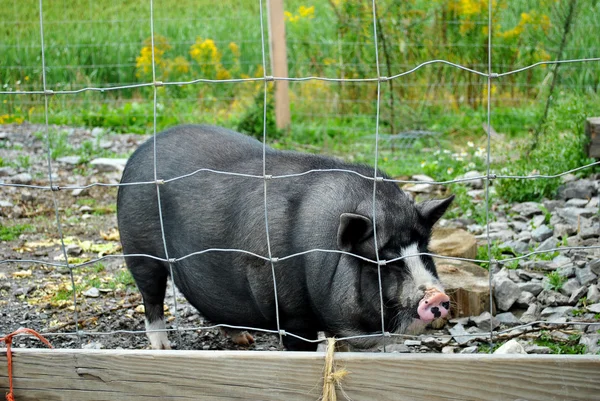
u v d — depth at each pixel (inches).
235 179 181.2
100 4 553.0
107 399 139.6
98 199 340.5
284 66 413.7
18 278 254.8
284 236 170.9
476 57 449.4
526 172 306.5
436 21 447.8
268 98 423.2
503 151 366.3
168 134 199.2
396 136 398.0
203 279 186.7
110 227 307.4
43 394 140.9
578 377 128.6
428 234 166.4
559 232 263.1
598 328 200.1
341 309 165.6
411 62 439.2
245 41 517.0
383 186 171.0
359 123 429.4
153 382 137.6
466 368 130.3
